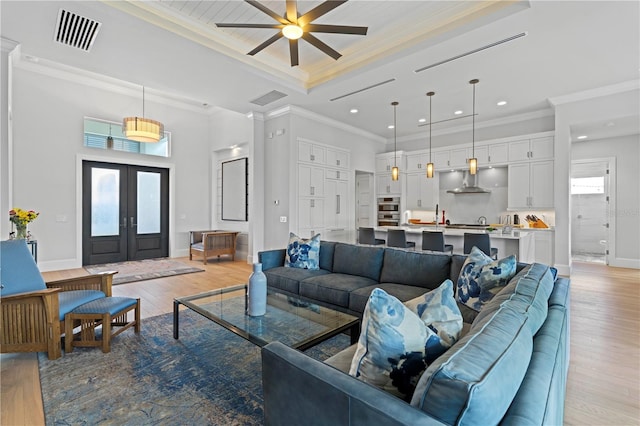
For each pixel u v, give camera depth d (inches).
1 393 78.7
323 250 151.4
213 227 305.9
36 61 206.1
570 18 119.3
